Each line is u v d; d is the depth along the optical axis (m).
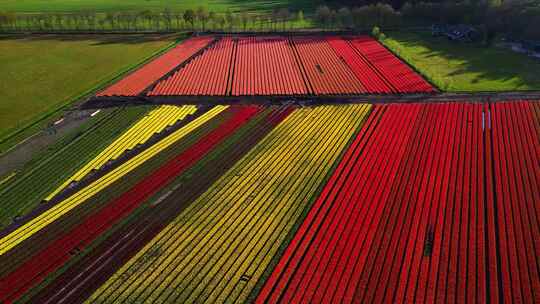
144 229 42.06
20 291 35.62
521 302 32.66
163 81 78.38
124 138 59.19
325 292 34.00
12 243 40.88
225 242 39.75
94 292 35.06
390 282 34.75
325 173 49.81
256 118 63.91
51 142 58.47
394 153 53.38
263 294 33.97
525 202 44.03
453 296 33.22
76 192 48.22
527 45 91.12
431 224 41.12
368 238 39.47
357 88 73.25
